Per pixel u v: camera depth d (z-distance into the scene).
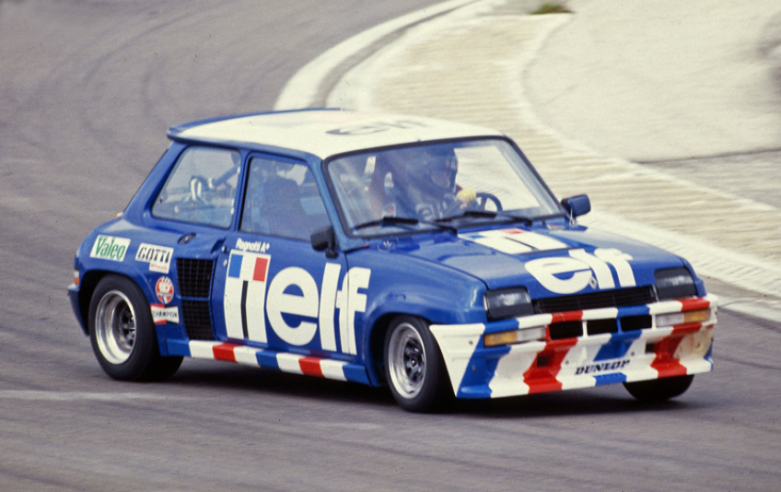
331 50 87.62
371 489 19.25
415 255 24.70
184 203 29.62
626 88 71.31
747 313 35.09
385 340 24.84
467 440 22.28
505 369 23.27
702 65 76.19
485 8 102.06
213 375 30.67
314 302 25.88
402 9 103.38
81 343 34.09
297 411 25.55
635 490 18.83
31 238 47.78
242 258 27.47
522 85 72.81
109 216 51.09
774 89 69.06
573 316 23.56
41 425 24.41
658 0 98.56
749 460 20.59
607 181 52.53
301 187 26.88
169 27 99.00
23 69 85.56
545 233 26.20
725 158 56.09
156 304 28.94
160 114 70.81
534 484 19.25
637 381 25.97
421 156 27.12
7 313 37.50
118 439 23.09
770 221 45.22
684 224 45.44
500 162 28.05
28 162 61.25
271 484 19.69
